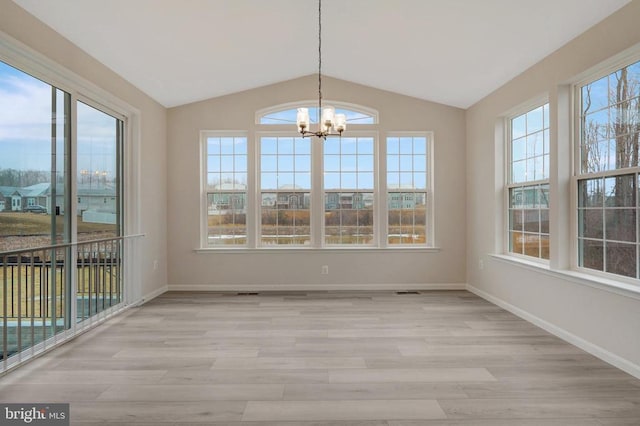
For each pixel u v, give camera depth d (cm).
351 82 575
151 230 517
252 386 258
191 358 306
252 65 493
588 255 341
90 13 321
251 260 571
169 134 568
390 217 583
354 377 272
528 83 412
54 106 333
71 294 354
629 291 273
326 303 488
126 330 378
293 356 311
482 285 525
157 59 423
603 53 305
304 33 421
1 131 278
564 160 362
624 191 301
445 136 576
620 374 276
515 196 464
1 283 286
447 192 577
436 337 357
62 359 304
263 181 583
